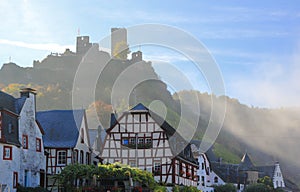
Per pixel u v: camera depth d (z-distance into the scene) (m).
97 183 51.50
